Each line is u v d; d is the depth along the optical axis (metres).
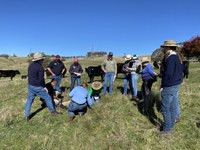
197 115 3.49
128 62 4.57
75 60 5.20
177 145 2.86
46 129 3.34
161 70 3.02
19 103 4.54
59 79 4.82
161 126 3.18
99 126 3.32
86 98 3.65
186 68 7.59
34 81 3.58
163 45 2.90
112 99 4.33
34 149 2.92
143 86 4.24
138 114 3.65
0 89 6.43
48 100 3.70
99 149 2.88
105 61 4.80
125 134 3.09
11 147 3.00
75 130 3.25
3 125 3.53
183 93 4.46
